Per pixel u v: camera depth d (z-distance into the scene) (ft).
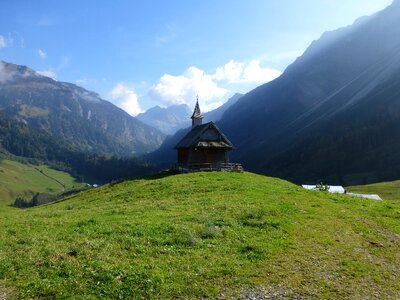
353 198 136.77
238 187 138.82
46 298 49.06
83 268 56.54
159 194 137.39
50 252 62.44
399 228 96.07
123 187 185.78
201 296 51.57
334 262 66.64
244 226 82.79
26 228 84.07
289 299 52.24
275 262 63.82
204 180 162.81
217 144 247.70
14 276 54.08
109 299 49.47
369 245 79.05
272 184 158.51
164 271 57.00
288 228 82.38
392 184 432.66
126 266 57.62
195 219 85.97
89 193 195.62
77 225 83.66
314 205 109.70
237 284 55.11
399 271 66.80
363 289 57.57
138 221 84.12
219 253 65.62
